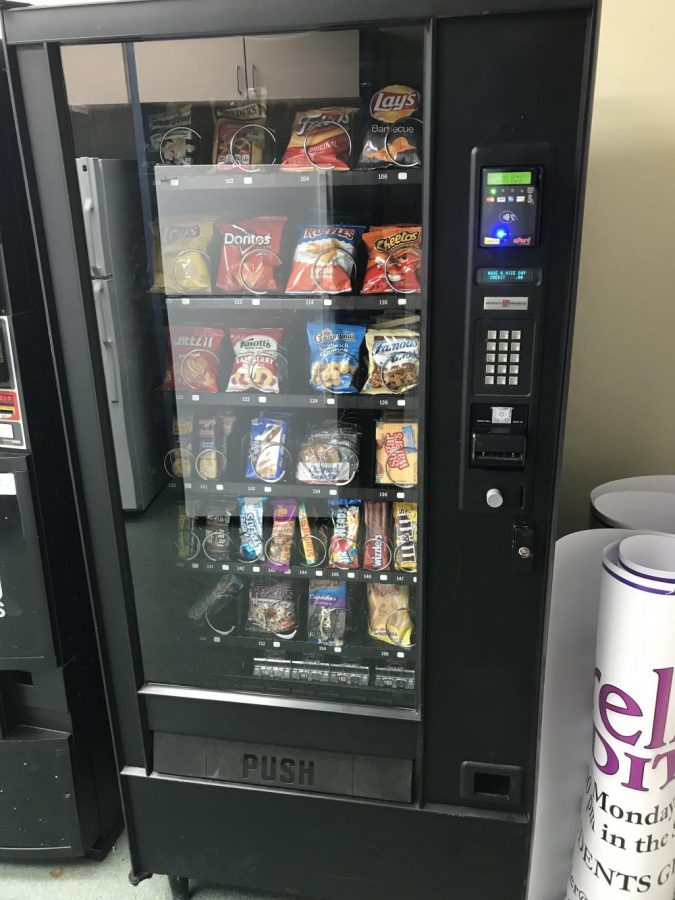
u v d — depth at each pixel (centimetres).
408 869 144
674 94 168
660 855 131
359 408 147
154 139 146
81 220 118
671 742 123
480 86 101
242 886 155
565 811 151
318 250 137
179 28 104
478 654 129
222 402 141
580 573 138
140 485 160
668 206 175
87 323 120
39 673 149
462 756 136
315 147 135
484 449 115
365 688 144
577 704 144
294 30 103
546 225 105
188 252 142
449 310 111
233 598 170
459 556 123
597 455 198
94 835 166
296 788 142
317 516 156
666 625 115
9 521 136
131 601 139
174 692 142
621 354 189
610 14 165
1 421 134
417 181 118
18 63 109
